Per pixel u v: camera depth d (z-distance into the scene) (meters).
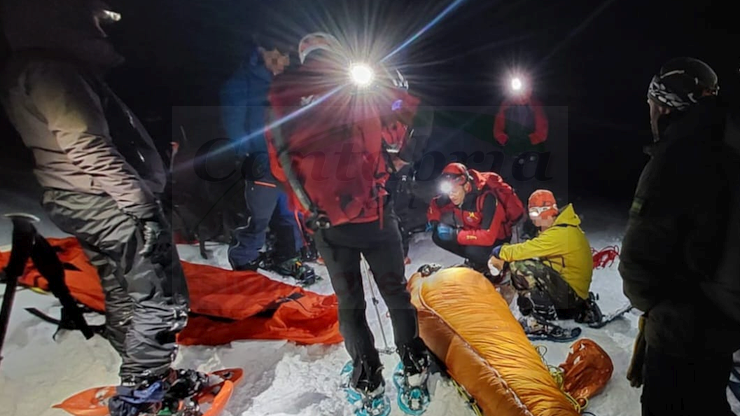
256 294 3.11
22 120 1.92
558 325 2.98
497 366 2.16
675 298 1.61
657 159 1.60
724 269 1.50
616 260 4.02
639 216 1.63
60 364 2.64
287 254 3.84
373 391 2.25
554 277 2.89
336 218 2.08
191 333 2.89
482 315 2.45
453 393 2.39
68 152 1.84
